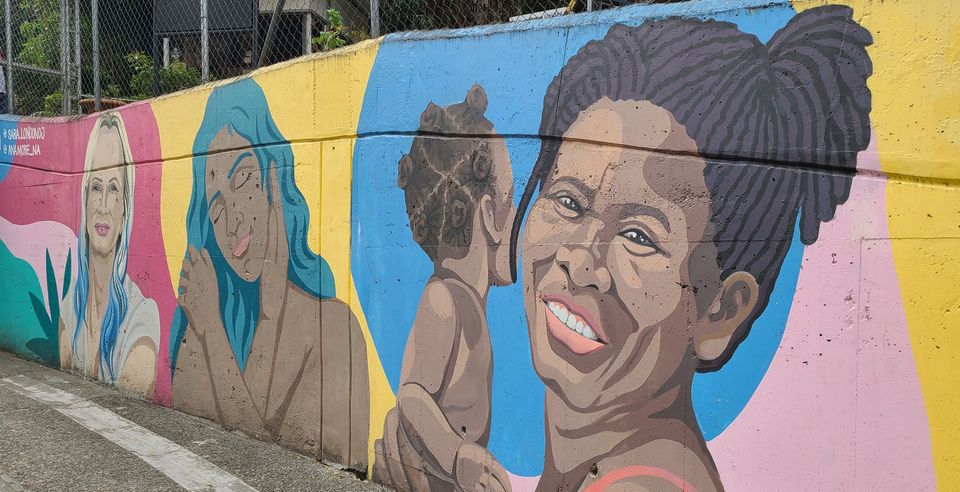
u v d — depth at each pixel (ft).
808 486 7.69
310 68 13.76
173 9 20.58
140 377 18.51
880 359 7.27
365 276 12.80
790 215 7.87
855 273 7.43
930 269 7.00
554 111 10.03
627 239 9.21
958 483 6.81
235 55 19.81
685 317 8.67
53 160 21.83
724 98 8.38
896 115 7.23
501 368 10.67
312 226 13.79
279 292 14.53
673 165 8.80
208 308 16.34
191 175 16.78
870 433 7.31
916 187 7.09
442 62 11.53
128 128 18.83
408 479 12.02
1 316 23.93
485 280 10.90
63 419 16.43
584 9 11.92
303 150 13.96
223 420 15.96
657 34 8.96
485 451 10.87
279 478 12.85
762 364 8.05
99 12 22.75
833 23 7.63
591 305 9.57
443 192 11.51
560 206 9.96
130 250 18.81
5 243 23.67
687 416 8.66
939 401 6.92
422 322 11.84
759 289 8.08
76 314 21.02
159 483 12.58
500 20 13.78
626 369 9.22
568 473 9.83
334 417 13.42
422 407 11.83
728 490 8.29
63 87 24.12
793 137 7.87
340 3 16.85
